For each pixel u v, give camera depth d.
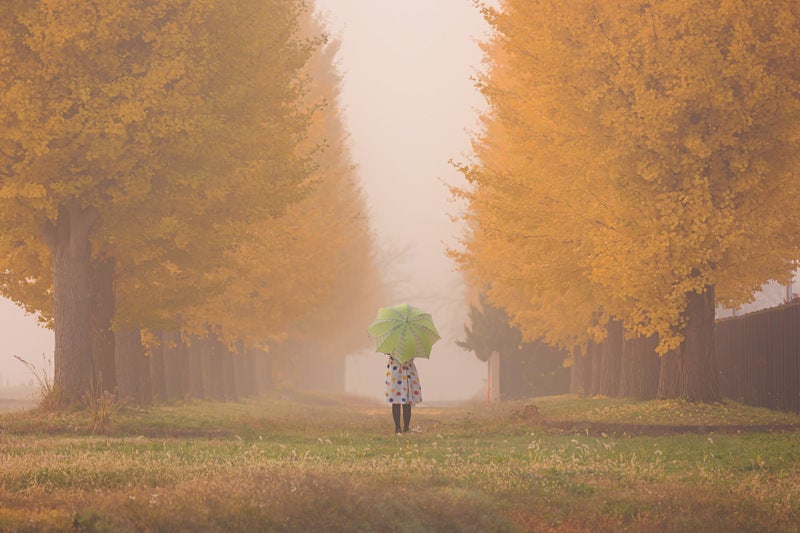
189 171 40.16
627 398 55.25
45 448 26.67
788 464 23.77
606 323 65.62
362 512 15.37
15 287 45.06
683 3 37.50
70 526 13.66
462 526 15.62
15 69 35.81
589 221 42.25
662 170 38.59
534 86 42.56
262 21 42.81
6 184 36.12
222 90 41.44
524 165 45.50
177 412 47.66
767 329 46.28
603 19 39.72
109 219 39.53
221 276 56.16
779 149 38.72
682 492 18.56
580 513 17.14
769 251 39.94
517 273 45.84
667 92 37.69
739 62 37.25
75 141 36.12
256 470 19.52
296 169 45.41
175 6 38.94
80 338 40.25
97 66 37.31
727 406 42.31
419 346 35.62
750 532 15.70
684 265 38.41
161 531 14.00
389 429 39.19
